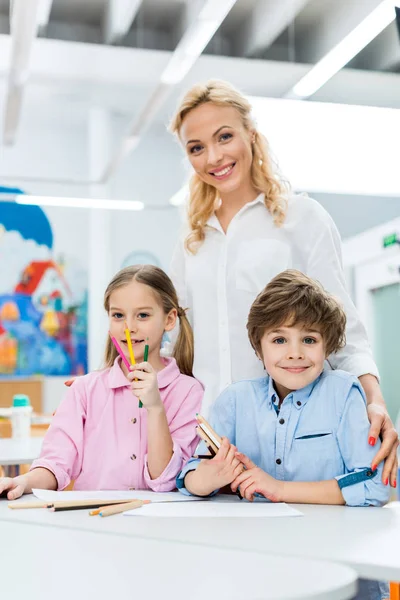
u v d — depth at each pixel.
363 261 4.62
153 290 1.55
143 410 1.50
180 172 6.43
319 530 0.91
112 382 1.51
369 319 4.61
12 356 6.04
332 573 0.64
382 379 4.51
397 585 1.32
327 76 2.97
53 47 4.39
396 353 4.37
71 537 0.83
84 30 5.04
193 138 1.57
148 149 6.40
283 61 4.82
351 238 4.77
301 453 1.28
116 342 1.50
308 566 0.66
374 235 4.48
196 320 1.62
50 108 5.96
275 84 4.77
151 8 4.85
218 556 0.71
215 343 1.59
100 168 6.06
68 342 6.16
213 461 1.21
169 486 1.37
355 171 3.48
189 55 2.75
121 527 0.93
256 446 1.33
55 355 6.12
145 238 6.35
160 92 3.24
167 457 1.38
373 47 4.72
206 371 1.59
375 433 1.22
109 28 4.70
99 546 0.77
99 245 6.12
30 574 0.66
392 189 3.65
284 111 3.13
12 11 2.61
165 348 1.70
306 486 1.18
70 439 1.48
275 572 0.64
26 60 2.96
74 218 6.29
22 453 1.94
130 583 0.62
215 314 1.60
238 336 1.57
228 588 0.60
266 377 1.40
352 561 0.74
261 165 1.62
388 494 1.20
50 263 6.20
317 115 3.15
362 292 4.66
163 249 6.37
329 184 3.65
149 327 1.54
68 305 6.20
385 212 4.53
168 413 1.51
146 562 0.69
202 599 0.57
